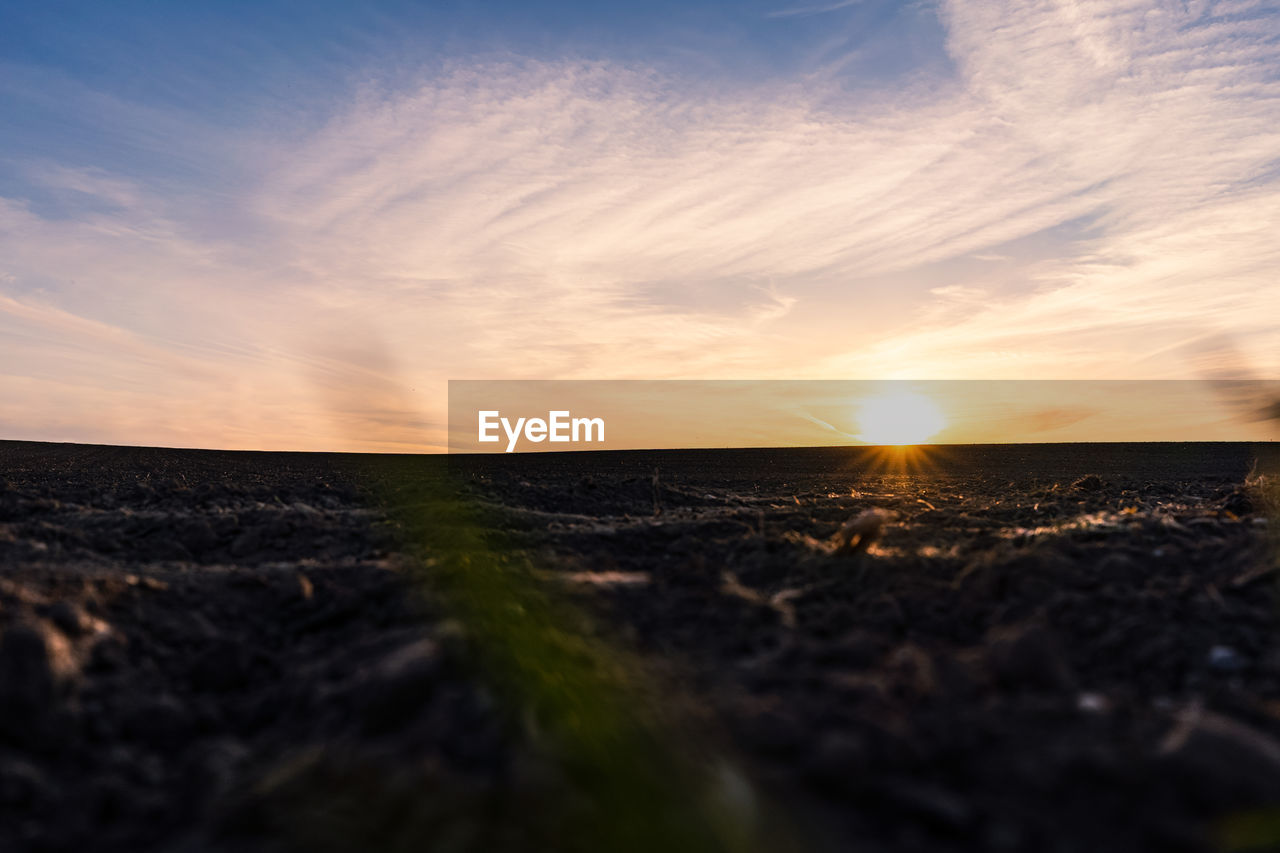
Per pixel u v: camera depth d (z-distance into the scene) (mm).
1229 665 3688
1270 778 2639
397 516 8016
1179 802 2613
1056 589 4723
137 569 5680
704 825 2572
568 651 3781
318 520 7699
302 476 13461
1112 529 6012
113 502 9000
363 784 2781
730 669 3846
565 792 2680
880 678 3695
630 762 2869
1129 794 2658
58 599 4301
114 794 3014
